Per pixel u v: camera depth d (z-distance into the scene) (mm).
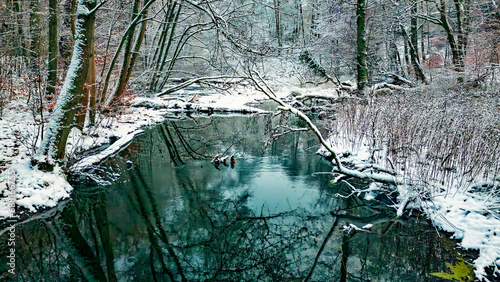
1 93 9961
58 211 6035
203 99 22344
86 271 4395
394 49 20500
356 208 6242
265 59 11734
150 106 18391
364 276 4215
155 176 8078
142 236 5332
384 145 7789
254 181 7738
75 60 6715
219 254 4828
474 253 4426
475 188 5469
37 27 12547
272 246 5035
